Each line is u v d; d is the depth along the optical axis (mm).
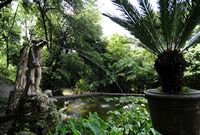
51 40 11977
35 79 4113
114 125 2561
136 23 3795
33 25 13227
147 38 3820
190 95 3158
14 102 4418
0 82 7762
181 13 3541
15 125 3457
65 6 11328
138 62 13461
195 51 8438
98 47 13938
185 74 8297
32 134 3035
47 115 3580
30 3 11984
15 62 12570
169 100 3178
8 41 12523
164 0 3453
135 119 2740
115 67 12430
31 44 4543
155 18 3867
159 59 3598
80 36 11586
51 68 11445
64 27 11789
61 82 11734
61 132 2164
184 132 3203
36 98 3662
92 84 12258
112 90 12648
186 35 3594
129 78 12188
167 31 3590
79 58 11219
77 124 2109
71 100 8578
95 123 2023
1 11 12070
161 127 3289
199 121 3311
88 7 12188
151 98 3391
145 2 3750
